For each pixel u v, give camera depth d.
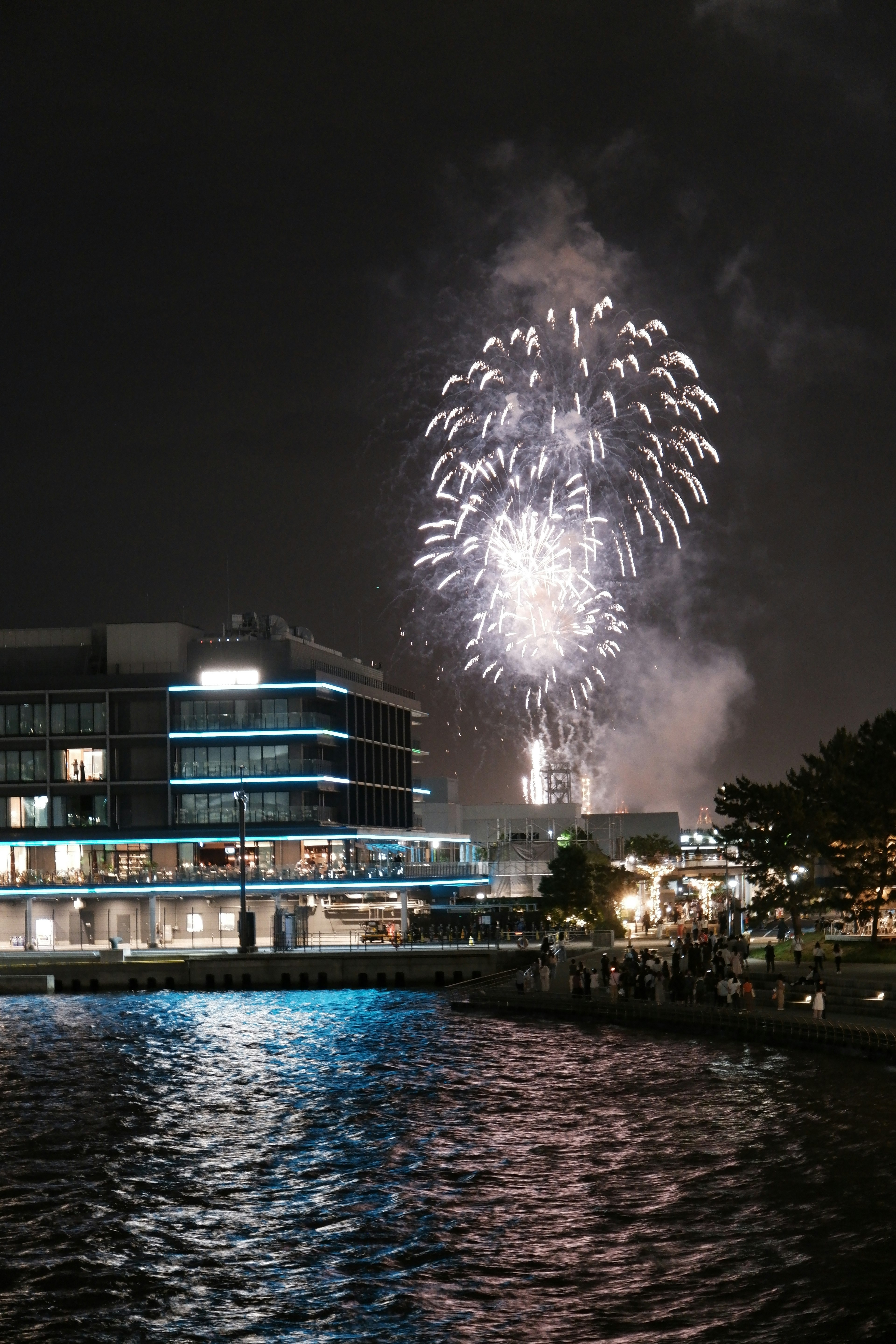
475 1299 36.72
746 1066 66.88
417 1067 71.69
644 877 148.62
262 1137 56.31
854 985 79.00
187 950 124.19
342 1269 39.34
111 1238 42.72
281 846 139.38
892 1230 40.28
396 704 167.38
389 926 132.25
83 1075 71.44
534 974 98.44
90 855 139.50
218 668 143.38
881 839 96.50
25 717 140.88
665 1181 46.62
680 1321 34.72
